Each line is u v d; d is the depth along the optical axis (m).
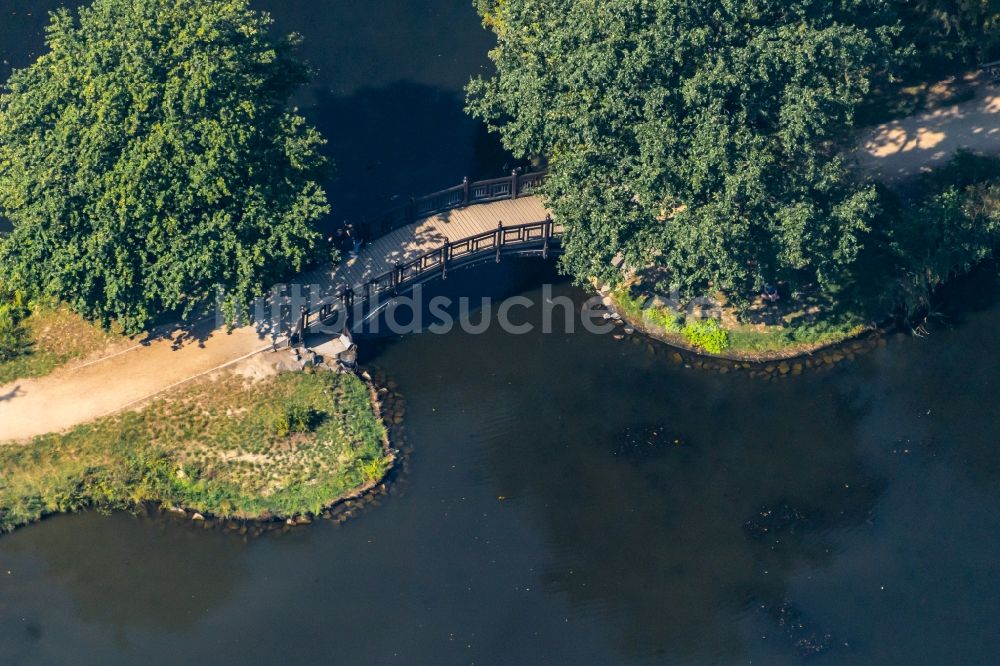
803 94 56.69
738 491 61.78
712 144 56.31
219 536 58.84
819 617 57.62
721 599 58.28
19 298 63.25
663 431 63.69
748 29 57.72
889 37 60.84
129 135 57.47
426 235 65.19
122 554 58.50
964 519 61.03
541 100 59.56
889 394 65.38
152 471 59.50
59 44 59.91
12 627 56.50
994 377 66.06
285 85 62.34
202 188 57.41
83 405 61.00
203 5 60.06
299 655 55.78
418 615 56.97
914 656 56.50
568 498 61.12
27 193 57.38
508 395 64.38
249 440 60.59
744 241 59.00
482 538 59.44
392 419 62.81
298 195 59.12
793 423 64.25
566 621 57.16
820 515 61.09
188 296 60.84
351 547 58.81
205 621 56.69
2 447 59.56
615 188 59.44
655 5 56.38
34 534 58.81
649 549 59.69
